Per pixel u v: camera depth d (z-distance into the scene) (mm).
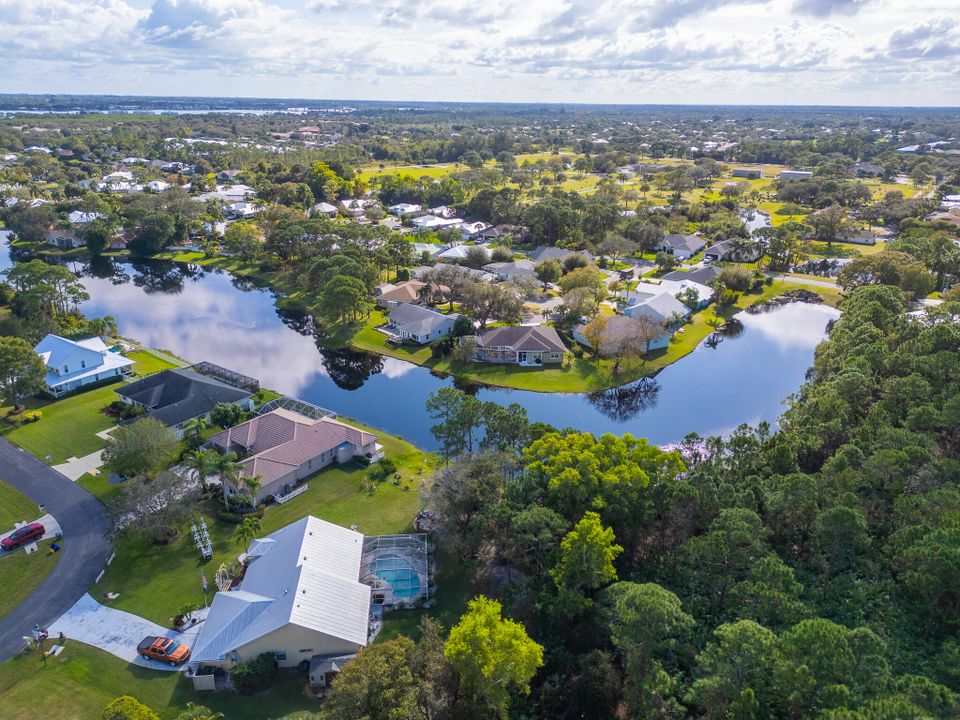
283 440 82062
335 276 135250
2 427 89750
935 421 70875
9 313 127250
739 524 52594
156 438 74750
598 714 45656
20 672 51562
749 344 134625
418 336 128500
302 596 53688
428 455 87688
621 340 116562
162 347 127688
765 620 48250
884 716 33750
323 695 50031
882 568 54812
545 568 57938
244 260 189000
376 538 65562
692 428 99875
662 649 47312
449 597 60688
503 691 43625
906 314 113062
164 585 61750
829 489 61781
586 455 62000
